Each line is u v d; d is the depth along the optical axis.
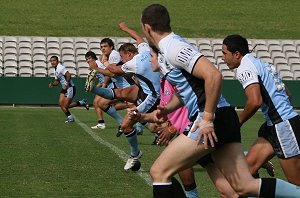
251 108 13.41
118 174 19.42
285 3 83.38
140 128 32.88
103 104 30.06
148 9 11.45
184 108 13.05
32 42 63.97
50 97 54.84
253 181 11.77
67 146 26.58
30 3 79.38
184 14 78.38
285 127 13.50
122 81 26.23
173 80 11.40
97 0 81.25
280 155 13.65
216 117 11.43
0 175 19.05
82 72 60.22
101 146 26.78
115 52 26.47
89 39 65.75
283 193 11.73
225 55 14.05
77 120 41.81
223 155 11.78
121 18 75.81
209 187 17.59
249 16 78.62
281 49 65.88
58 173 19.50
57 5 79.06
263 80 13.57
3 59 61.22
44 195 16.09
